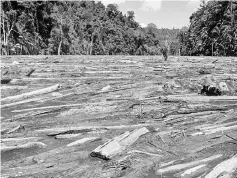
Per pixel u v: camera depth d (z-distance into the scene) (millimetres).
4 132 5574
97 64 16531
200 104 7227
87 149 4719
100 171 3850
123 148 4543
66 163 4160
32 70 12250
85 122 6160
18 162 4258
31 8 50969
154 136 5137
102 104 7375
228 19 51844
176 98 7734
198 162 4098
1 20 44906
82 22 93250
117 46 105625
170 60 20125
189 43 68875
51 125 6000
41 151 4738
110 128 5695
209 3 62719
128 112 6750
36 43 50875
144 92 8742
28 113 6801
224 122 5961
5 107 7562
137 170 3885
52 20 57312
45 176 3777
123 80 11133
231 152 4414
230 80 9805
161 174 3822
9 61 17625
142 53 115688
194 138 5074
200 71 12719
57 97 8430
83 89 9430
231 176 3664
